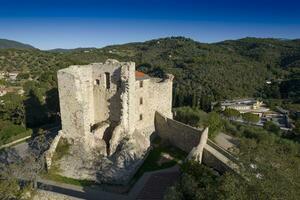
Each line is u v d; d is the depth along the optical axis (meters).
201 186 28.61
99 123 46.59
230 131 71.75
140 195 34.41
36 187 31.75
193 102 110.88
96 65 45.31
